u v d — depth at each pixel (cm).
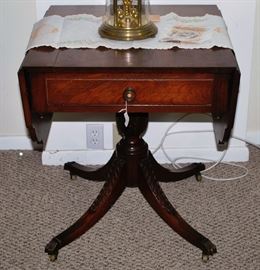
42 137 155
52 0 187
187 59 143
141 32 154
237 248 173
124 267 166
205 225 184
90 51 148
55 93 144
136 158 177
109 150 217
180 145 217
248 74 203
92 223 177
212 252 168
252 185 204
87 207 194
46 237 179
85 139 215
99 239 178
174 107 146
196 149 217
